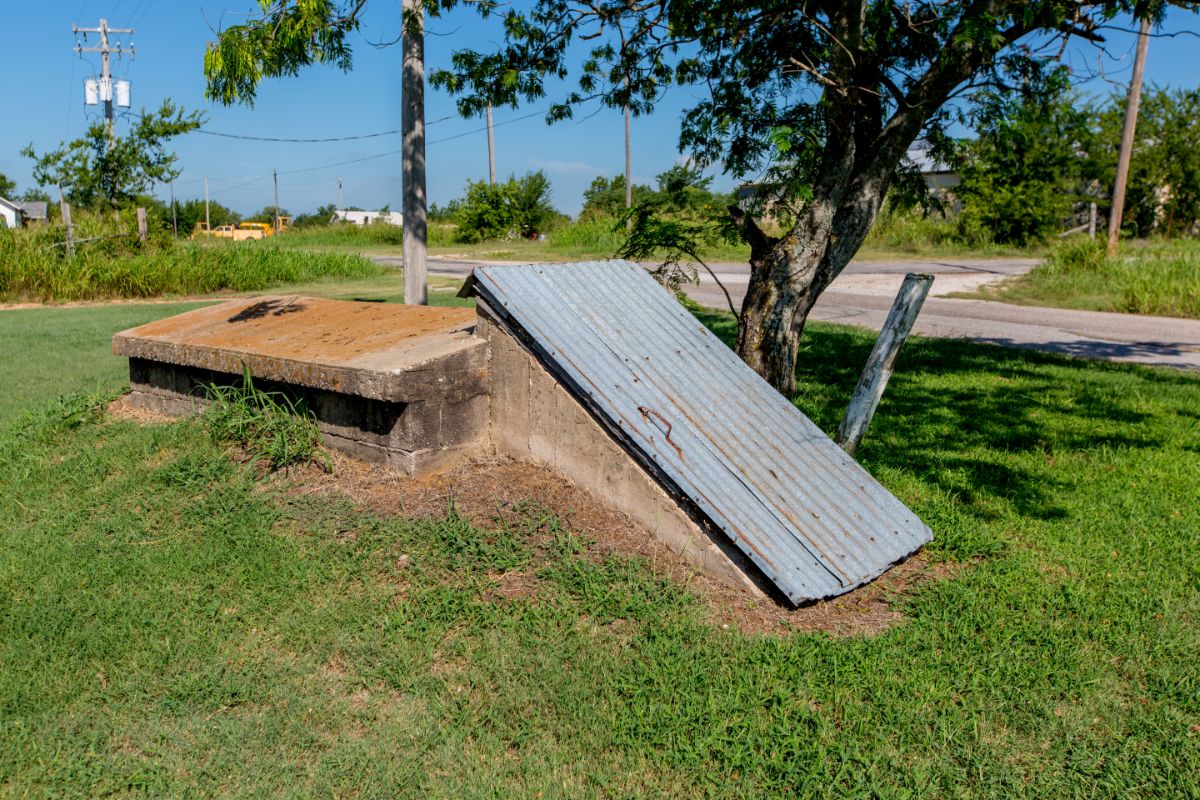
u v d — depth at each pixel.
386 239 51.44
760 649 3.66
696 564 4.30
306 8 6.33
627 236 7.50
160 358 6.52
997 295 18.47
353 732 3.21
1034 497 5.45
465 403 5.25
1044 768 2.98
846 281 21.61
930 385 8.59
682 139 7.35
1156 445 6.55
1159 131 31.92
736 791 2.87
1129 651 3.67
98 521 5.03
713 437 4.66
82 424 6.73
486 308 5.20
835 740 3.10
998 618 3.94
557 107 8.18
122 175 25.03
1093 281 18.31
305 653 3.72
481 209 48.44
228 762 3.02
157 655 3.70
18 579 4.38
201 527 4.89
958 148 7.65
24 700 3.41
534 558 4.35
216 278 20.03
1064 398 8.08
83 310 15.85
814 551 4.21
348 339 5.84
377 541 4.56
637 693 3.37
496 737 3.16
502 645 3.71
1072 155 31.09
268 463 5.53
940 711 3.27
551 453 4.98
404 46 9.52
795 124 6.67
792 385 6.79
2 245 17.73
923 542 4.68
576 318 5.09
